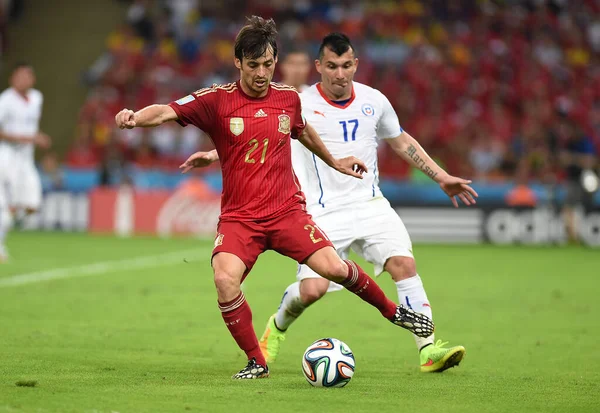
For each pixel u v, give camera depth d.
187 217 77.94
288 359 23.78
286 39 101.31
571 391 18.97
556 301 37.91
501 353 24.92
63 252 59.44
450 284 44.69
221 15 109.75
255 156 19.56
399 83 99.38
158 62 102.44
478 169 88.38
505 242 76.06
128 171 82.69
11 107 48.09
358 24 106.88
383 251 22.70
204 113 19.45
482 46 105.38
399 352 24.98
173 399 17.02
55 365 21.17
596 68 105.44
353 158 21.16
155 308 33.72
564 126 93.44
